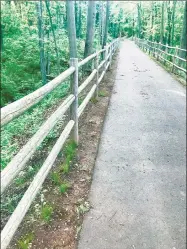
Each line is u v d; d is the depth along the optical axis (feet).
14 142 19.67
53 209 9.57
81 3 65.51
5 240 5.49
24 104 6.34
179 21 100.83
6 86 43.09
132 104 22.67
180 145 15.44
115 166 12.84
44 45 44.16
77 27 68.03
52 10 59.26
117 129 17.20
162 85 30.32
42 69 41.47
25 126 21.88
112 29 162.61
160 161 13.53
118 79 32.86
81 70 35.78
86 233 8.80
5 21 65.16
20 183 11.71
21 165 6.11
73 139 14.12
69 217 9.34
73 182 11.27
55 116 9.59
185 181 11.96
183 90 28.40
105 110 20.67
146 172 12.49
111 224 9.25
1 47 53.83
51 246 8.14
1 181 5.13
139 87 28.94
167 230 9.15
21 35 57.06
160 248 8.45
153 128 17.70
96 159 13.34
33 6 60.23
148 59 58.08
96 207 9.99
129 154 14.07
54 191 10.55
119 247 8.39
